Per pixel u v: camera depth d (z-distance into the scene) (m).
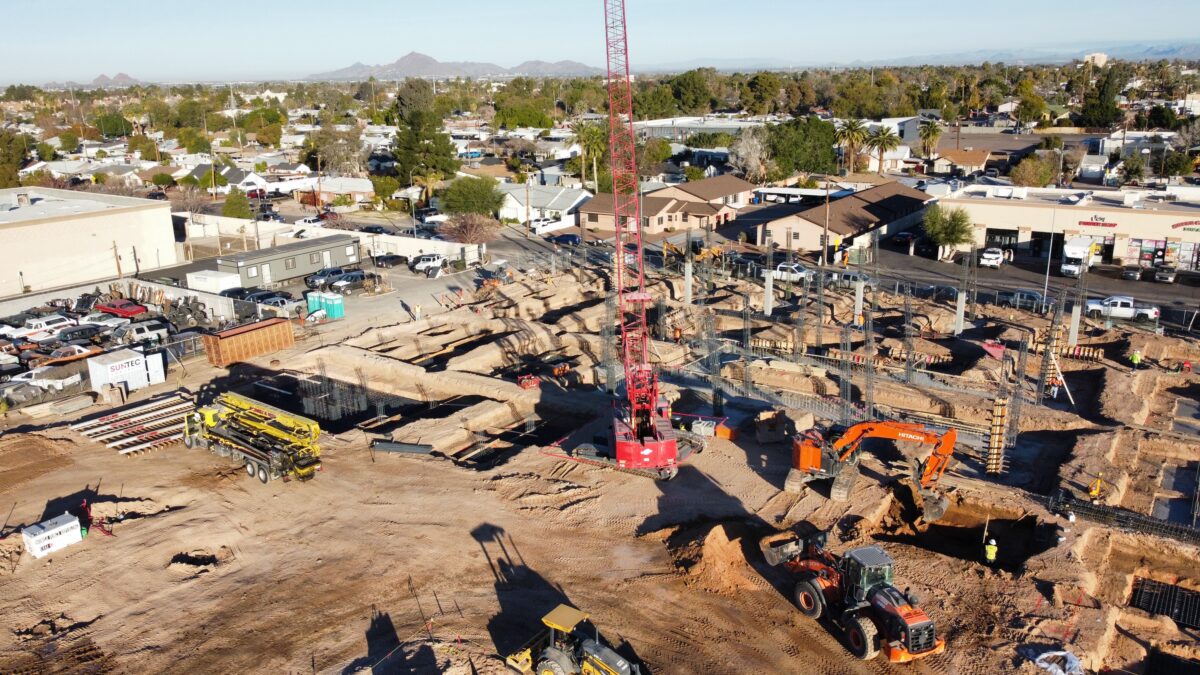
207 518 35.28
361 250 88.62
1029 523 34.44
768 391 49.12
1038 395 46.81
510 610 28.69
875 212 90.81
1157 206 80.94
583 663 23.95
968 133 189.50
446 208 104.31
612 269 77.25
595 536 33.34
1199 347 53.69
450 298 70.62
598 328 63.12
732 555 31.44
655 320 63.03
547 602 29.12
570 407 46.72
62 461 40.97
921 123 161.88
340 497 36.94
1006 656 25.59
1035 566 30.30
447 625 27.89
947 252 82.81
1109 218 78.56
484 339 61.25
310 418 47.16
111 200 86.88
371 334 60.66
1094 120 181.62
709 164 144.00
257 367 54.81
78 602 29.89
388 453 41.38
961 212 82.12
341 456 41.09
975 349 55.66
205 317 65.44
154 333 60.06
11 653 27.23
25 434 43.69
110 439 43.16
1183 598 29.92
